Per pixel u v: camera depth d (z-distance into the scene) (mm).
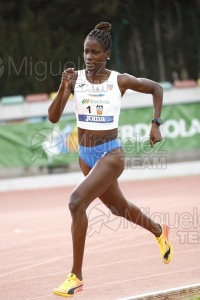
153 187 28766
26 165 31625
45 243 17297
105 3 47094
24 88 45031
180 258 14453
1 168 31656
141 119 31703
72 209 10508
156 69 50688
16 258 15492
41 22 47375
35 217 22234
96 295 11766
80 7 47875
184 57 51562
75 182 32188
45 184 32000
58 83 45094
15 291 12320
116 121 11086
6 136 31656
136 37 50125
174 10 51750
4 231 19688
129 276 13109
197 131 33094
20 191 30828
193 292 11039
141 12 50438
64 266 14359
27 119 34094
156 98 11203
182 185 28875
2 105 34031
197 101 33219
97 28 10992
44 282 12969
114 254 15242
